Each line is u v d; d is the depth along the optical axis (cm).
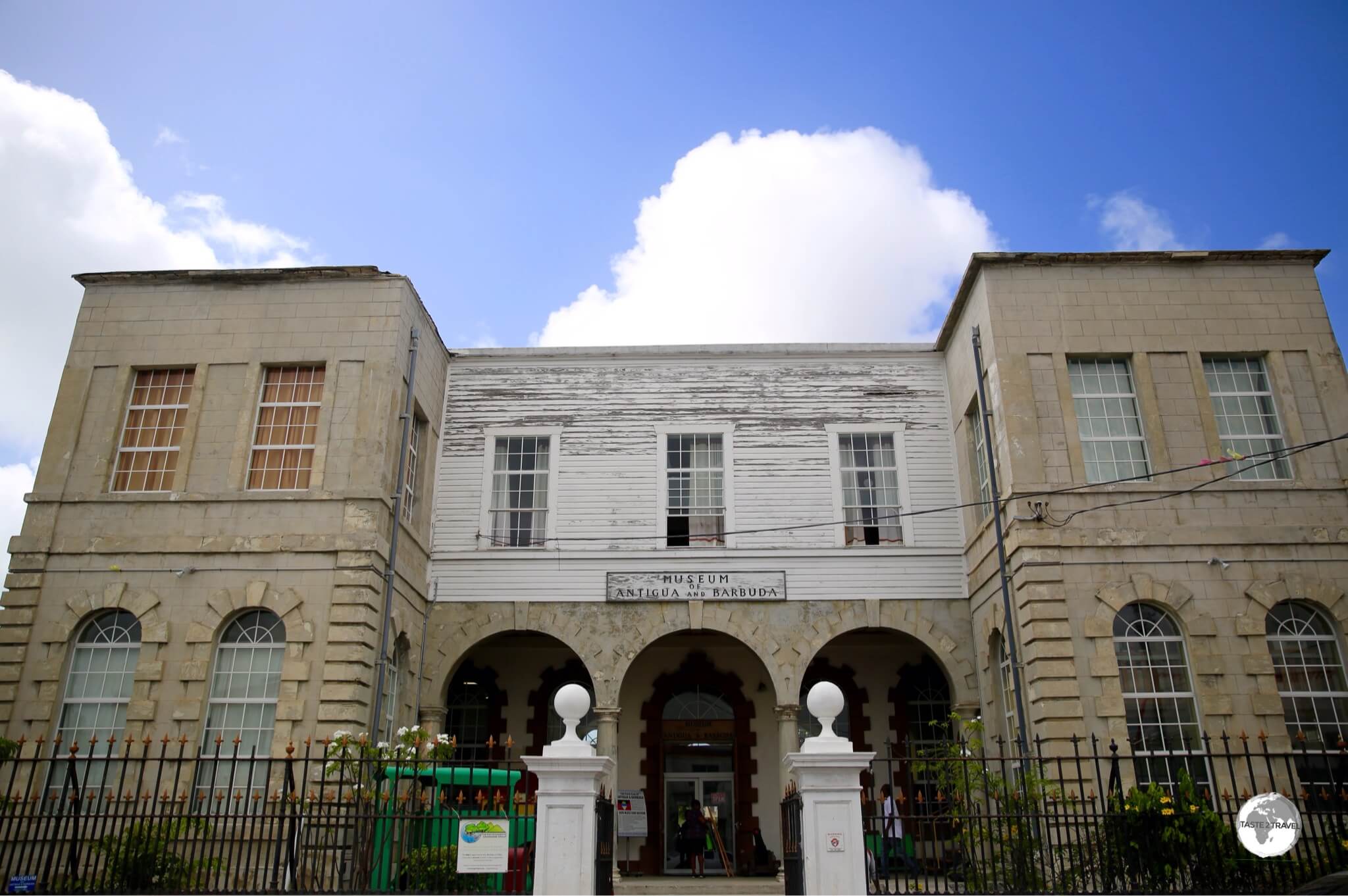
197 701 1617
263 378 1836
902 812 1978
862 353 2133
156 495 1748
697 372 2127
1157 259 1814
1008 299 1805
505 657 2223
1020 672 1667
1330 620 1642
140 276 1878
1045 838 1348
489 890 1093
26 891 1045
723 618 1942
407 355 1888
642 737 2155
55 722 1636
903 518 2023
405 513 1900
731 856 2086
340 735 1348
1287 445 1736
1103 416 1764
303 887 1052
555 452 2075
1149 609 1650
